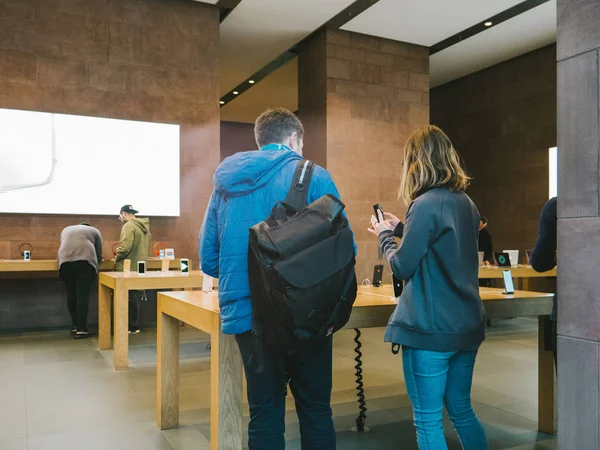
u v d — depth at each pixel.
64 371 3.96
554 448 2.46
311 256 1.48
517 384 3.59
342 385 3.58
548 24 7.32
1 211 5.65
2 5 5.71
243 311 1.63
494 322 6.37
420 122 8.12
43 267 5.33
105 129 6.13
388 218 2.02
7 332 5.66
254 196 1.65
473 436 1.74
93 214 6.07
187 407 3.09
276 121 1.77
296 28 7.50
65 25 5.97
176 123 6.51
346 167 7.53
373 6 6.79
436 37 7.80
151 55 6.38
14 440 2.55
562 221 1.45
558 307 1.46
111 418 2.89
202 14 6.66
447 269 1.66
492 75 9.06
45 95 5.87
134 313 5.67
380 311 2.28
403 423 2.81
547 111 8.07
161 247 6.44
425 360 1.67
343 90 7.54
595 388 1.36
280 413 1.66
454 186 1.73
